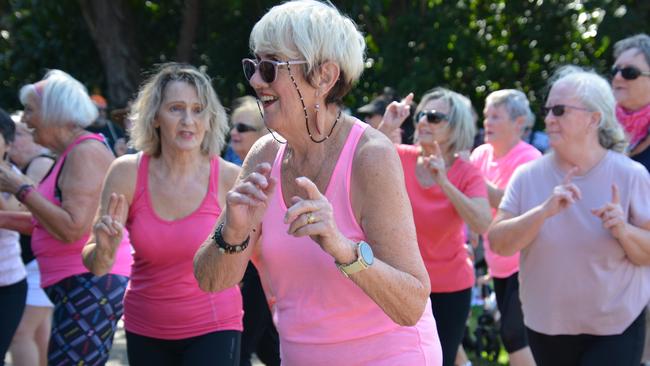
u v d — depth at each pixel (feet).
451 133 24.20
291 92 12.35
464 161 24.40
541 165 19.90
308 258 12.71
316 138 12.69
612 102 19.06
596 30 65.87
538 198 19.70
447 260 23.85
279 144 13.65
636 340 18.90
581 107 18.80
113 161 21.58
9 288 23.24
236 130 27.84
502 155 30.35
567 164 19.35
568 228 18.86
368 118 32.81
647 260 18.42
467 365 29.17
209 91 19.27
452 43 67.36
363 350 12.85
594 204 18.83
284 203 13.12
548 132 19.24
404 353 12.88
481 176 24.31
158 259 18.51
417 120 24.70
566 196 18.22
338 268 11.89
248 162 14.05
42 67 78.59
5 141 23.95
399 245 12.25
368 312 12.81
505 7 68.69
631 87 22.50
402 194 12.44
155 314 18.60
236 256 13.20
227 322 18.67
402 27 66.59
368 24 71.00
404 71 67.05
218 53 74.02
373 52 71.72
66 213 20.99
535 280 19.40
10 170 21.97
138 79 72.18
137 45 75.00
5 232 23.24
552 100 19.15
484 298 35.01
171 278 18.51
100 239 18.08
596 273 18.66
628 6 65.36
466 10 68.80
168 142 18.99
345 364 12.88
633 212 18.84
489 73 67.31
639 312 18.89
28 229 22.44
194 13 69.62
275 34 12.23
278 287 13.28
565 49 69.51
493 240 19.79
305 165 12.96
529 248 19.45
